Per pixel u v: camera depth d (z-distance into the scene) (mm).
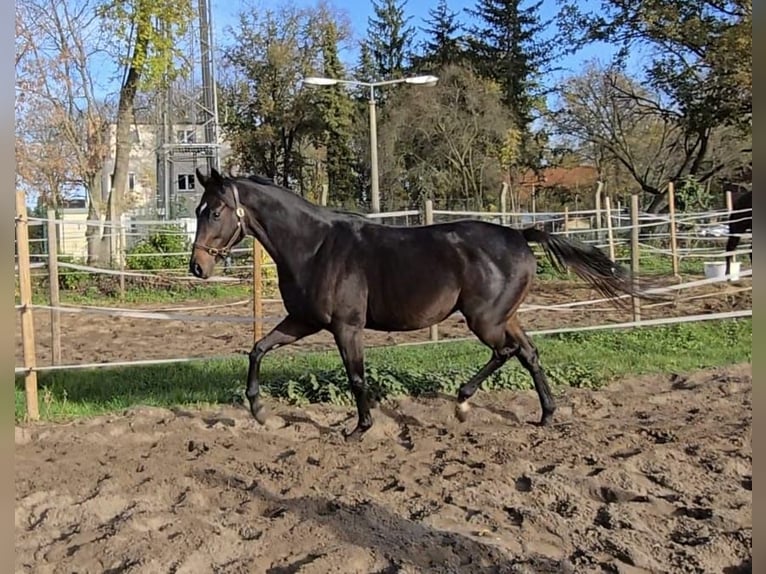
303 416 6324
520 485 4602
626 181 38375
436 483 4586
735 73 24125
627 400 6676
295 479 4738
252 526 3957
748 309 10977
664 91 29375
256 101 40781
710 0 26453
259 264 7809
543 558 3520
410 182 33406
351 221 5531
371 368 7203
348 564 3447
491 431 5785
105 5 21062
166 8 21234
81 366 6742
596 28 29984
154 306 15156
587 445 5336
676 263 12711
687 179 25938
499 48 42750
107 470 4965
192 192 33594
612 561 3518
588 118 35688
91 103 22812
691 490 4430
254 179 5586
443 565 3465
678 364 8031
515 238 5664
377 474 4836
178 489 4582
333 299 5367
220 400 6992
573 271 5809
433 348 9172
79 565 3553
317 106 40562
